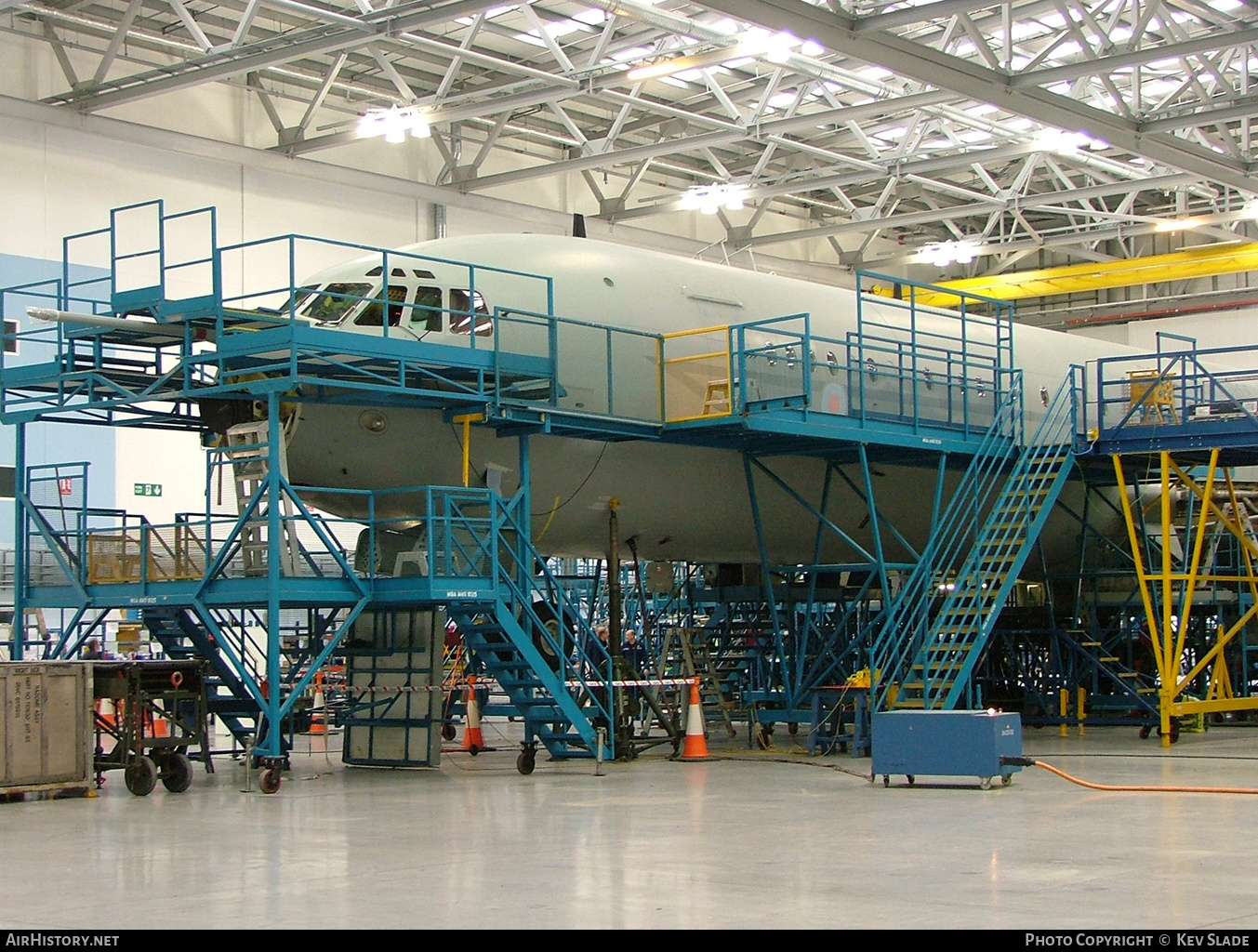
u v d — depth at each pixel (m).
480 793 20.34
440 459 24.34
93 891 12.48
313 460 23.78
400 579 22.25
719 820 16.89
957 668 26.88
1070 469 29.86
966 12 31.41
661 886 12.21
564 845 14.81
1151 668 37.44
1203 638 37.94
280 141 44.31
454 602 23.05
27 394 38.62
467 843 15.03
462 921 10.75
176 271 41.97
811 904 11.32
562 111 45.91
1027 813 17.47
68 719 20.39
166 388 23.59
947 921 10.53
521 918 10.87
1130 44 33.81
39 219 39.28
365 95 46.91
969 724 20.28
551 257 26.00
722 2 28.45
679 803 18.75
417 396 23.06
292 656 25.75
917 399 29.25
